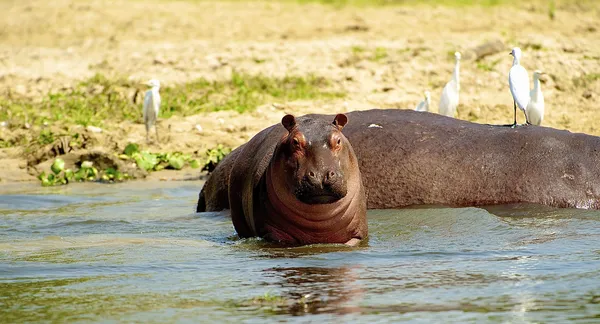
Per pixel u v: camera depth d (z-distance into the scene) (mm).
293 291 24781
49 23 91250
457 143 38406
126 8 96312
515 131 38938
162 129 59312
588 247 30000
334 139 28953
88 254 30156
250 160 32906
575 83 66875
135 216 38531
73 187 48062
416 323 21656
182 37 83812
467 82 67562
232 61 72625
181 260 29031
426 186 37750
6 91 67812
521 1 99438
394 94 65625
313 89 66938
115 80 68812
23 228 35688
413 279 25906
